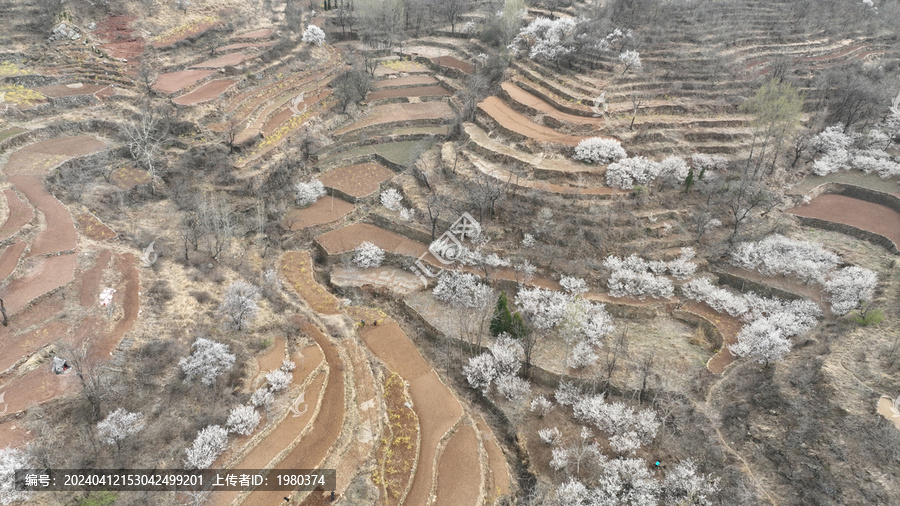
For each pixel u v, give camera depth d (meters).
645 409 46.34
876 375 43.16
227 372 40.84
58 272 46.50
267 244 62.50
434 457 41.31
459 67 101.38
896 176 69.56
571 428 45.91
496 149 71.94
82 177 61.06
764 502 38.25
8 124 66.31
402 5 112.62
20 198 55.06
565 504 39.44
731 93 79.94
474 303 55.94
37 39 79.38
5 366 37.34
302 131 78.19
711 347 52.03
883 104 78.12
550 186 65.06
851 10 105.88
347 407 41.81
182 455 34.44
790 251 58.28
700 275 58.69
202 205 59.09
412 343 52.53
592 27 87.44
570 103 78.06
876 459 37.81
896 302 50.75
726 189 66.25
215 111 74.00
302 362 44.62
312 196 69.06
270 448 36.88
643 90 80.19
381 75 99.88
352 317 54.12
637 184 64.88
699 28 91.19
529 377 49.97
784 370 46.59
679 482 39.94
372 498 36.00
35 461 32.09
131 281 47.88
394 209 68.19
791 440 41.06
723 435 43.41
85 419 35.12
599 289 57.31
